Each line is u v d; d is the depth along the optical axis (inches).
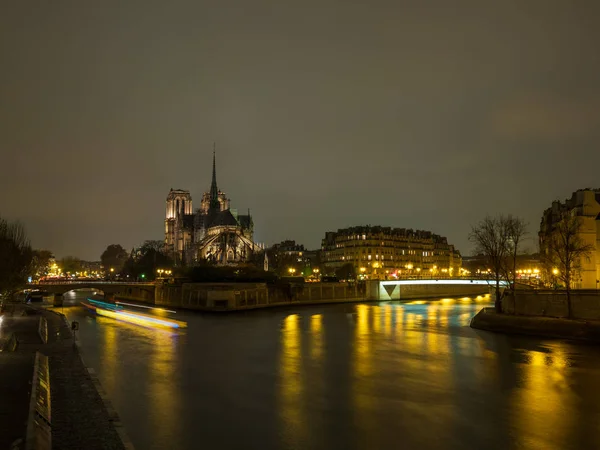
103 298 7436.0
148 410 1653.5
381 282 7135.8
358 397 1820.9
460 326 3816.4
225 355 2664.9
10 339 2518.5
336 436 1427.2
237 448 1332.4
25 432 1061.1
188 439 1391.5
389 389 1931.6
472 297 7824.8
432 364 2391.7
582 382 2026.3
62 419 1364.4
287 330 3769.7
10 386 1457.9
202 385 1996.8
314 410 1667.1
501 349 2763.3
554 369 2261.3
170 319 4643.2
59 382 1779.0
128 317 4739.2
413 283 6825.8
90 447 1159.0
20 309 4709.6
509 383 2012.8
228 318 4763.8
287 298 6387.8
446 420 1566.2
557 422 1546.5
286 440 1393.9
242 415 1609.3
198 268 6919.3
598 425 1519.4
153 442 1368.1
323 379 2101.4
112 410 1449.3
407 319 4414.4
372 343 3048.7
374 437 1419.8
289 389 1936.5
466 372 2213.3
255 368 2326.5
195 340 3233.3
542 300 3388.3
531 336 3211.1
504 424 1528.1
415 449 1338.6
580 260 3823.8
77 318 4581.7
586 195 4124.0
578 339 3016.7
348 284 6983.3
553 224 4894.2
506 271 3882.9
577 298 3201.3
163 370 2271.2
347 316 4810.5
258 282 6609.3
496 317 3540.8
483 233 4451.3
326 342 3120.1
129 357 2586.1
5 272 3457.2
